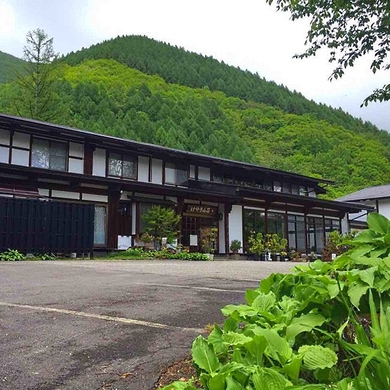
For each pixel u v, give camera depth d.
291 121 70.19
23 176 14.73
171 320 3.95
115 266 10.06
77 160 16.91
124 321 3.87
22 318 3.90
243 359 1.46
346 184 47.88
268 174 22.97
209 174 21.08
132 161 18.50
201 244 18.77
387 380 1.21
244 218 20.58
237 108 79.06
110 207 16.34
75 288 5.84
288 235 22.16
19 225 12.64
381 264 1.69
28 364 2.73
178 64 102.62
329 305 1.67
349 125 83.44
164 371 2.65
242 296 5.35
